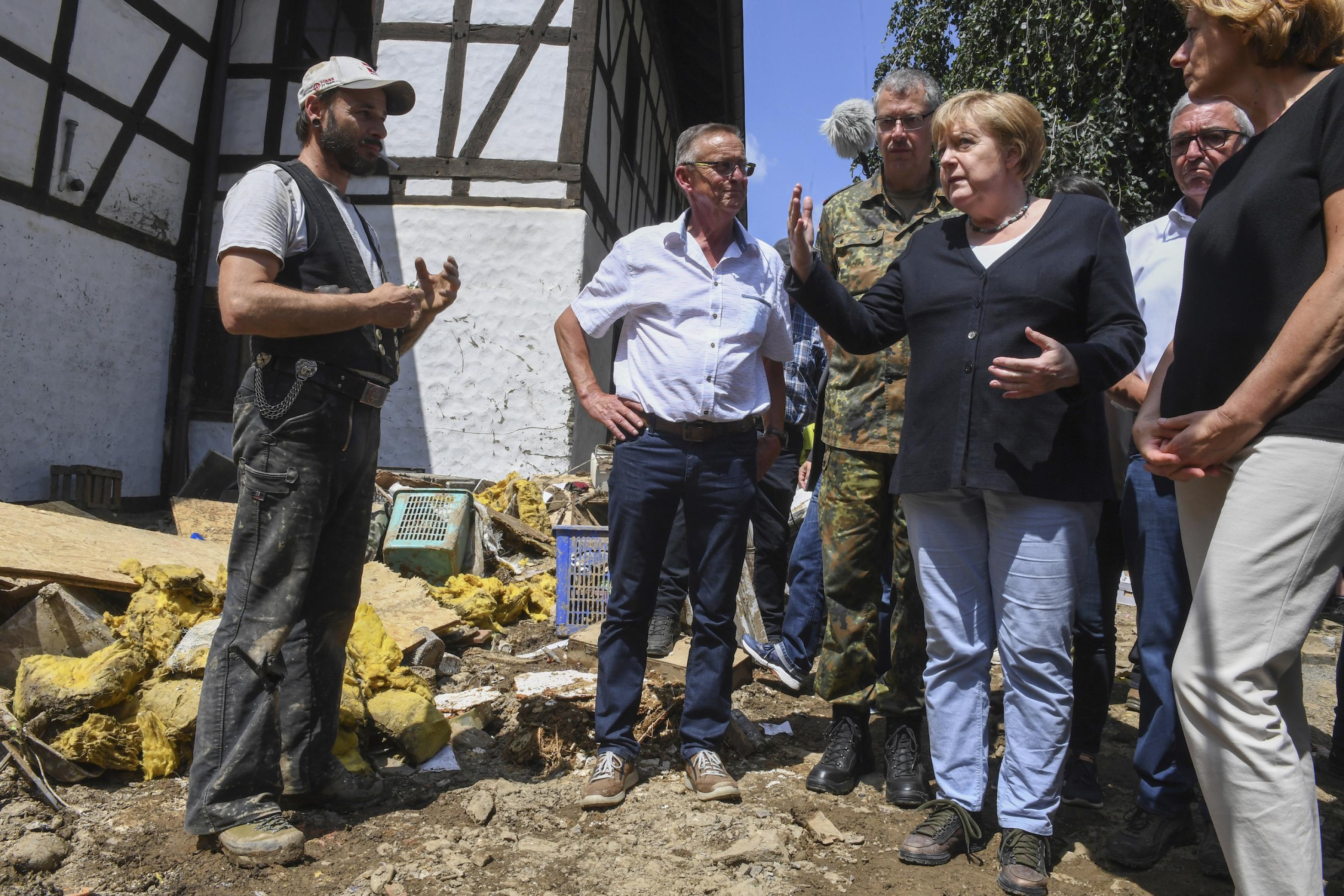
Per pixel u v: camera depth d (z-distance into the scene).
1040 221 2.60
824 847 2.68
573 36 8.89
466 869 2.47
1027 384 2.27
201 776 2.49
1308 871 1.82
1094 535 2.58
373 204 8.77
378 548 5.78
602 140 9.75
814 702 4.15
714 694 3.09
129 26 8.52
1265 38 1.87
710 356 3.00
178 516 6.16
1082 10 9.12
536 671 4.22
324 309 2.53
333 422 2.63
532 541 6.56
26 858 2.34
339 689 2.90
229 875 2.40
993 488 2.48
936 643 2.71
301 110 2.84
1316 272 1.86
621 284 3.16
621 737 3.02
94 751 2.83
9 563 3.37
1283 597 1.84
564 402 8.58
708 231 3.13
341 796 2.83
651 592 3.08
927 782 3.21
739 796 2.96
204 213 9.39
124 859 2.43
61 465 7.94
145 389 8.95
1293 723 2.02
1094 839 2.86
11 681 3.28
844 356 3.20
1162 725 2.72
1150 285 3.15
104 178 8.34
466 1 8.95
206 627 3.25
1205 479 2.07
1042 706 2.53
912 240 2.85
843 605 3.13
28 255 7.56
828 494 3.19
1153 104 9.02
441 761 3.21
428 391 8.62
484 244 8.68
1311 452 1.81
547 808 2.88
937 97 3.14
